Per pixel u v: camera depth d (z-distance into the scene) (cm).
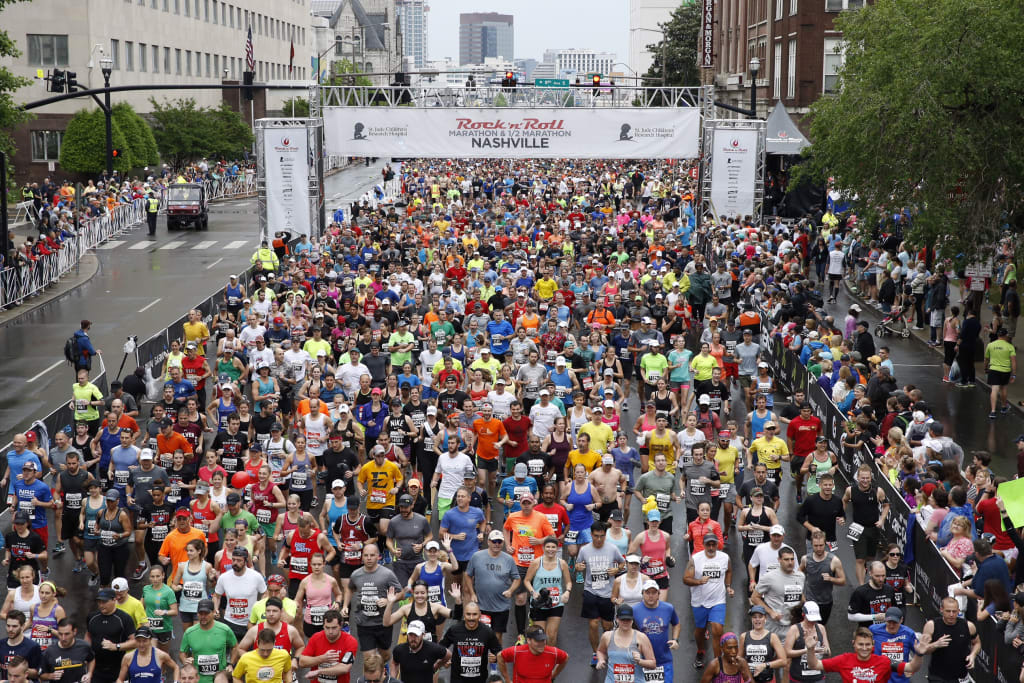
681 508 1867
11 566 1459
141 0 7831
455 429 1700
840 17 3125
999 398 2422
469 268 3206
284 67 11781
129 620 1196
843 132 2838
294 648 1156
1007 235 2808
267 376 2023
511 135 4122
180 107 7556
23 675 1111
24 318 3525
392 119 4116
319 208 4203
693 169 6384
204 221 5759
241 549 1251
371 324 2522
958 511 1414
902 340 3088
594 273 3033
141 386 2183
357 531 1388
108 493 1484
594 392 1978
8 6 6888
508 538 1390
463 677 1147
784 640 1191
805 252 4066
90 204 5372
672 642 1174
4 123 3788
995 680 1169
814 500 1502
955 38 2541
